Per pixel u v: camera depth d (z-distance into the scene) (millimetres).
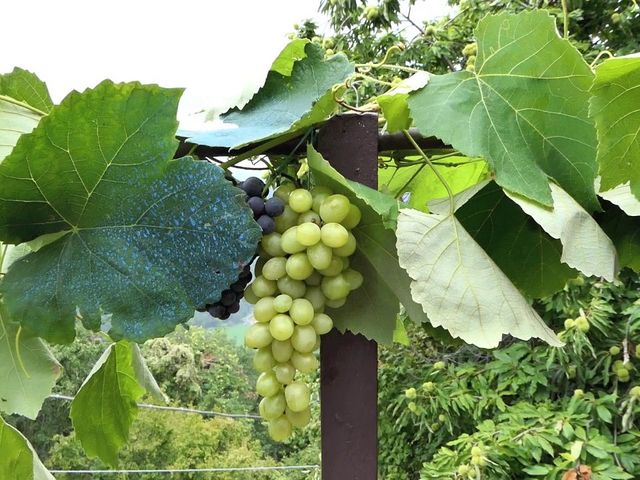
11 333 609
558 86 568
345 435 616
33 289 509
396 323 626
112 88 446
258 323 589
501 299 545
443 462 1718
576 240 562
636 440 1633
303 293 584
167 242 502
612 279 563
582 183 585
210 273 497
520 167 567
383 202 541
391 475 2354
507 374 1959
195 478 4340
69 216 512
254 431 5246
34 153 459
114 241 509
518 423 1698
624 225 664
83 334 4168
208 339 5832
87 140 467
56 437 4277
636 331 1837
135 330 502
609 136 522
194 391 4961
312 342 575
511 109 584
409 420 2311
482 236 719
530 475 1675
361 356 622
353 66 600
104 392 713
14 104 568
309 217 562
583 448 1529
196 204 495
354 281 593
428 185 837
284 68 642
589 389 1887
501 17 594
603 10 2107
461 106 580
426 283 528
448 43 2369
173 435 4480
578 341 1702
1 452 619
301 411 600
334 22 2703
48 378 622
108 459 749
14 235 510
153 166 487
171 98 462
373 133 596
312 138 599
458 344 719
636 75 494
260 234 495
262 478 4395
